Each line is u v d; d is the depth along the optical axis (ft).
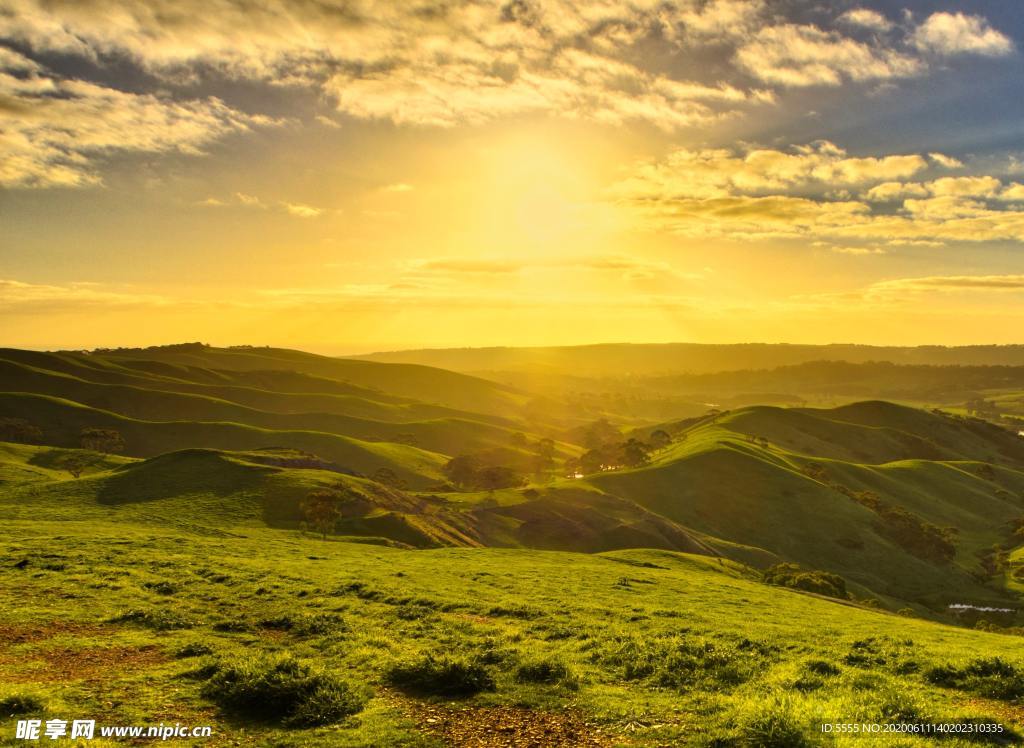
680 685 55.72
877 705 48.08
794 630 85.76
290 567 132.57
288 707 47.80
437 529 350.23
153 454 641.40
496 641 71.05
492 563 168.45
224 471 350.64
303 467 398.01
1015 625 331.16
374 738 42.91
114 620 78.23
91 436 613.11
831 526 456.86
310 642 71.31
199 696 50.62
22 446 479.41
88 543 150.20
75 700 48.03
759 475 518.78
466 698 51.70
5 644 65.05
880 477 596.29
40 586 97.04
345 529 308.81
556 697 51.80
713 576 189.57
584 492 460.55
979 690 54.44
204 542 175.22
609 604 104.63
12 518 235.81
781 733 40.47
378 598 100.12
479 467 578.66
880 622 118.42
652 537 398.83
